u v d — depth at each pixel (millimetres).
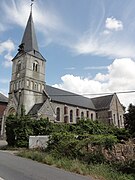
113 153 13336
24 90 43344
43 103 42594
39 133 24734
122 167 11172
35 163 12703
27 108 42688
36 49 49344
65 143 15609
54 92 49719
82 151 14172
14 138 24484
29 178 8320
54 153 15344
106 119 55844
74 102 53281
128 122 24750
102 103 59625
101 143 13820
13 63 49281
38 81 46750
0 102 54656
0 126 47719
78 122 25844
